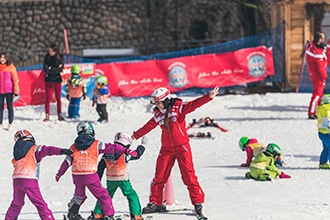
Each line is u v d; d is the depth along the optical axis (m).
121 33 64.38
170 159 19.66
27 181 17.55
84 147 17.86
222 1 64.31
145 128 19.53
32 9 63.34
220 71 48.50
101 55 63.47
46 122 40.16
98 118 41.16
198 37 64.81
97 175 17.88
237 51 48.72
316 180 23.78
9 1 62.62
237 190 22.48
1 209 20.47
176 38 64.62
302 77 48.81
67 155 17.84
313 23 49.97
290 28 49.91
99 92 39.16
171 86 47.53
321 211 19.33
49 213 17.72
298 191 22.17
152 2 64.44
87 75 45.28
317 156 28.53
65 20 63.84
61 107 42.97
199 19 64.56
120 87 46.44
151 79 47.12
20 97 44.19
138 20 64.44
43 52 63.12
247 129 36.41
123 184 18.31
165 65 47.34
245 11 60.56
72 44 63.88
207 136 33.94
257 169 23.88
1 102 37.41
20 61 62.97
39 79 44.56
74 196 18.12
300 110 42.62
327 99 25.58
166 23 64.56
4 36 63.06
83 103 44.81
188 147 19.33
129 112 42.81
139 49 64.25
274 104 44.50
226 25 64.44
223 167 26.55
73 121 40.34
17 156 17.72
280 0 49.56
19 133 18.03
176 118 19.33
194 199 18.94
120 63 46.56
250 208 19.94
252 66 48.97
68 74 45.38
